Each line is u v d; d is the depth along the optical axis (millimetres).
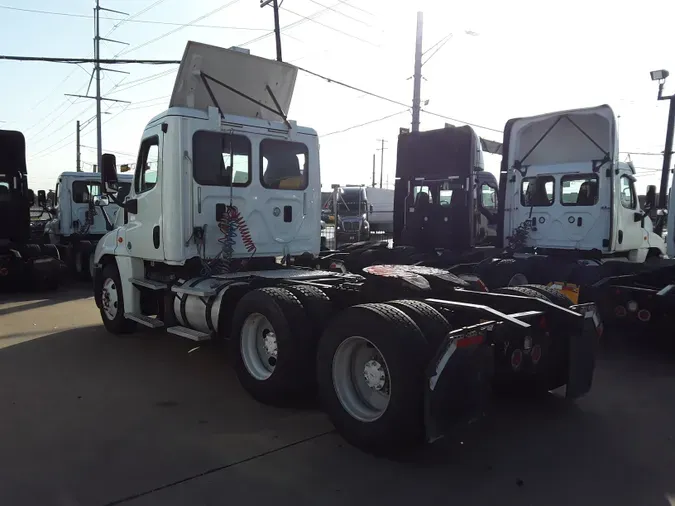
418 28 23109
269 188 6434
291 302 4719
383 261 10344
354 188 27781
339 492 3393
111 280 7430
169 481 3506
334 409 4133
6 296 11477
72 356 6508
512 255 9602
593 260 9016
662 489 3459
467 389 3660
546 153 10445
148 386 5426
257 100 6750
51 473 3598
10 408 4789
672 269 7133
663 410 4879
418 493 3389
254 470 3668
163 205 5957
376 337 3785
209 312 5535
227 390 5328
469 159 10406
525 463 3811
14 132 11836
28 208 12164
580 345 4562
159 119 6066
